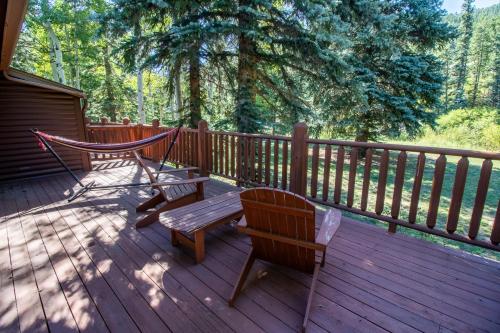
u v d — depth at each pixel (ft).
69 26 40.14
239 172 13.82
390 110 24.91
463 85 80.43
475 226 7.25
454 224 7.58
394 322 5.14
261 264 7.04
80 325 5.05
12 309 5.43
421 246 7.93
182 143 17.75
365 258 7.29
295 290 6.03
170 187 13.85
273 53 20.59
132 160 20.51
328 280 6.36
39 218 9.91
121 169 17.98
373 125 26.11
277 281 6.35
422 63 24.32
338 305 5.56
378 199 8.90
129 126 21.21
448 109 72.38
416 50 27.02
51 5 35.53
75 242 8.17
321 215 10.32
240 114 20.04
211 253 7.61
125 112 47.60
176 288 6.09
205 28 17.11
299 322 5.14
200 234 7.05
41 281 6.31
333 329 4.96
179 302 5.65
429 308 5.49
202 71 22.58
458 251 7.66
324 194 10.27
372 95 23.57
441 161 7.53
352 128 26.76
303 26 19.35
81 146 11.05
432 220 7.98
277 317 5.25
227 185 14.29
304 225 5.15
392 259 7.25
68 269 6.80
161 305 5.57
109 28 18.03
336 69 19.30
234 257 7.40
